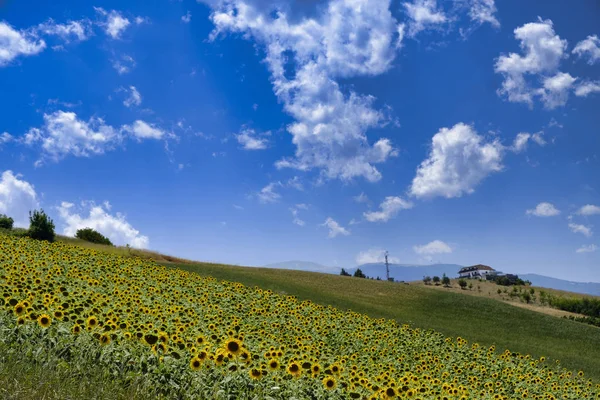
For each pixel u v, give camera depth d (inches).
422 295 2474.2
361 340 995.9
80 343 358.3
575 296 4584.2
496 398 679.1
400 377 652.1
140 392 305.9
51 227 2052.2
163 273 1272.1
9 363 290.4
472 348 1210.6
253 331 740.0
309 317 1127.6
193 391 331.9
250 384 357.1
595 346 1846.7
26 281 700.0
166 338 376.8
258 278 2165.4
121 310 588.7
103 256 1375.5
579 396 872.3
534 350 1555.1
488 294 4601.4
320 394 390.0
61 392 267.0
